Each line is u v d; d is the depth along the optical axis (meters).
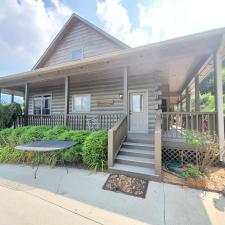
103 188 3.69
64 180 4.11
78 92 9.62
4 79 8.59
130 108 8.03
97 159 4.70
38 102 11.45
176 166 4.62
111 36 9.30
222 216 2.70
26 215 2.76
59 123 7.78
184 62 5.73
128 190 3.58
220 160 4.70
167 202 3.11
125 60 5.81
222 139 4.75
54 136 5.90
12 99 12.13
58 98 10.45
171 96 16.06
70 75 7.19
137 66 6.02
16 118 8.55
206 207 2.95
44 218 2.68
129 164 4.70
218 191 3.47
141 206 3.00
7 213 2.82
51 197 3.33
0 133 7.11
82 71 6.73
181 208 2.93
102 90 8.92
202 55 4.91
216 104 4.88
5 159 5.71
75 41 10.67
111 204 3.07
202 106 16.81
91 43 10.10
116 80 8.56
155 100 7.43
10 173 4.67
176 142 5.10
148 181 3.97
